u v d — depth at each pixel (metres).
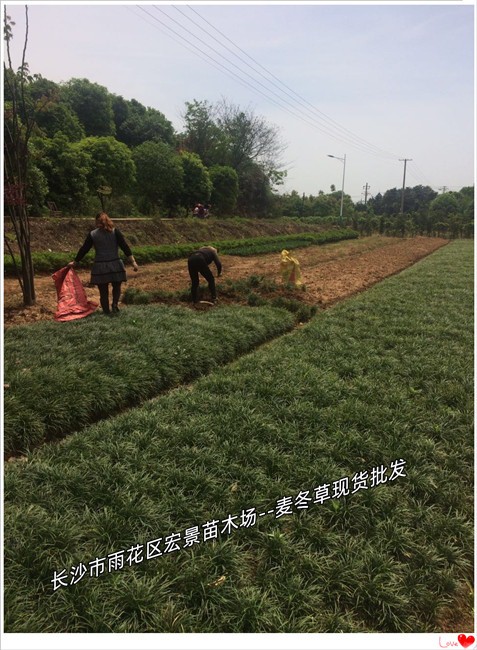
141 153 29.00
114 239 7.77
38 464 3.91
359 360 6.72
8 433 4.35
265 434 4.56
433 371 6.39
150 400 5.51
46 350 6.10
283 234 37.16
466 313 10.05
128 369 5.75
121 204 27.61
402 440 4.56
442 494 3.84
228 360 7.17
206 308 9.60
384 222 47.75
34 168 17.62
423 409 5.28
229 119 45.06
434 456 4.34
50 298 9.88
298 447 4.41
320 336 7.89
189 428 4.53
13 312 8.58
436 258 22.73
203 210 31.02
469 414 5.15
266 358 6.59
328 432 4.71
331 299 11.87
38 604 2.74
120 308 8.86
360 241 37.34
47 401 4.81
